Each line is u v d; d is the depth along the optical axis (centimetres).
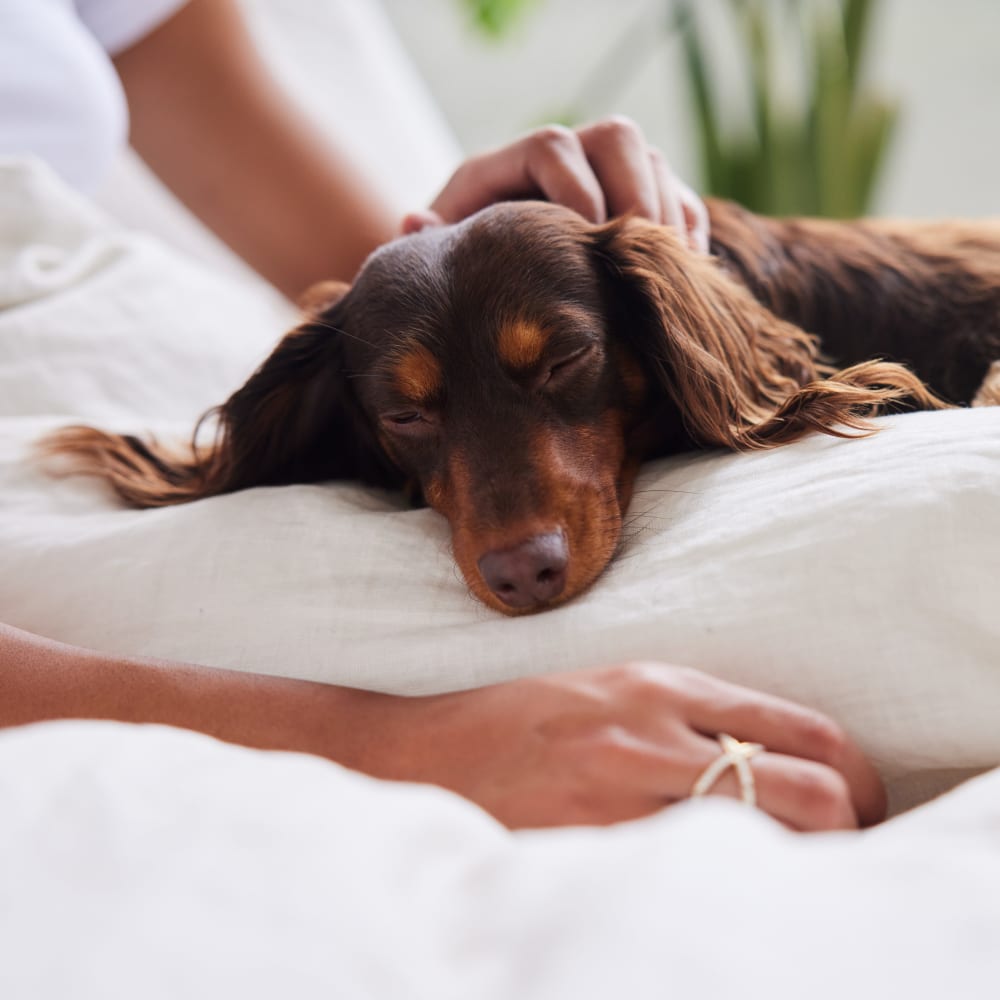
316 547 104
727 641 84
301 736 84
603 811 74
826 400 107
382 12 369
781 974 44
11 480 127
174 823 53
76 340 150
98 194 242
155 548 106
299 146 211
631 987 43
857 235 149
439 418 123
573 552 104
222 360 161
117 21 203
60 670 91
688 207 147
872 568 83
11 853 51
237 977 45
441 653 92
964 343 140
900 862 52
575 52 369
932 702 80
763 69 277
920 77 342
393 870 53
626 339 129
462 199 144
